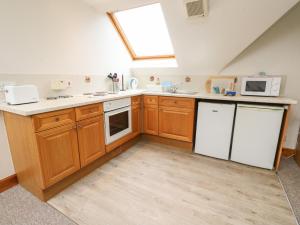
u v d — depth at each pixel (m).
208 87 2.89
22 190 1.80
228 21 2.10
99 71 2.82
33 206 1.60
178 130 2.71
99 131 2.15
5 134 1.78
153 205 1.63
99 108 2.11
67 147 1.76
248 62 2.55
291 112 2.40
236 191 1.82
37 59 1.97
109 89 3.04
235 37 2.25
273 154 2.13
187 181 1.99
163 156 2.58
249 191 1.82
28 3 1.84
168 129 2.80
